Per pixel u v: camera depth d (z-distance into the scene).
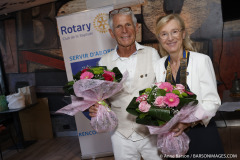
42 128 4.00
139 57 1.63
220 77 3.19
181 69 1.29
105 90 1.39
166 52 1.47
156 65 1.51
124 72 1.51
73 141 3.71
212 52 3.16
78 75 1.44
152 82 1.60
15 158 3.30
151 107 1.11
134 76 1.59
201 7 3.11
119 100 1.58
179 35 1.26
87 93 1.37
